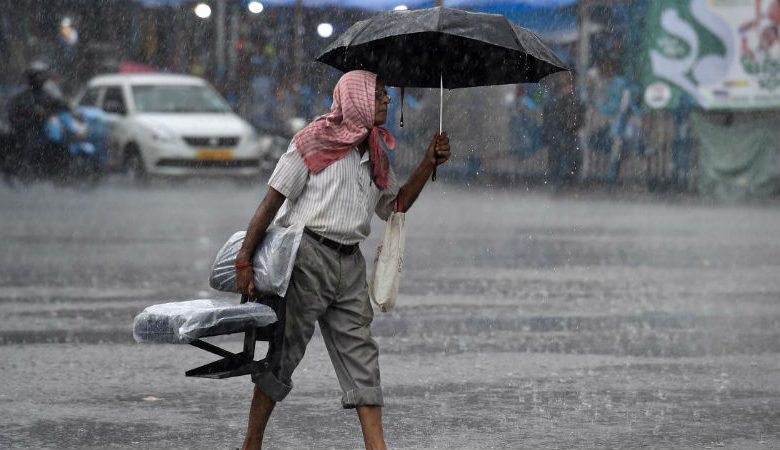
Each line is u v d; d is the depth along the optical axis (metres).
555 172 72.12
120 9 88.31
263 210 14.11
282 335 14.34
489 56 15.06
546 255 37.41
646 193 65.81
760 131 63.50
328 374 21.14
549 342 23.88
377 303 14.85
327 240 14.20
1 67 87.81
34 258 35.38
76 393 19.44
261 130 80.31
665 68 64.94
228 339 24.34
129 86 69.12
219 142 66.88
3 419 17.75
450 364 21.81
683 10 64.25
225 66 85.56
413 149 76.69
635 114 69.06
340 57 15.33
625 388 20.00
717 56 63.78
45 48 88.69
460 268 34.34
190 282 30.97
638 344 23.72
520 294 29.88
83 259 35.19
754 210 55.44
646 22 65.44
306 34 84.69
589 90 70.75
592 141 71.12
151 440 16.72
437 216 51.06
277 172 14.09
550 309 27.72
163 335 13.88
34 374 20.73
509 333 24.78
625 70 69.38
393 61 15.33
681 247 39.84
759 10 63.03
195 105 69.44
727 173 63.84
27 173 63.94
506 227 46.41
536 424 17.69
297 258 14.17
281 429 17.41
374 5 82.81
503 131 76.06
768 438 17.00
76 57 88.56
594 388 20.00
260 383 14.49
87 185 64.19
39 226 44.47
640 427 17.55
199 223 45.75
